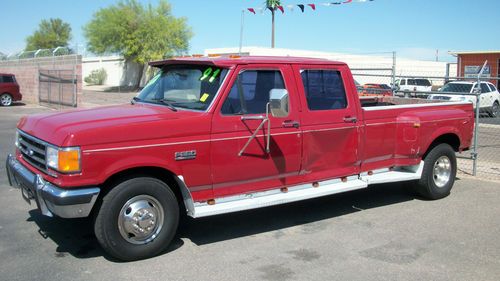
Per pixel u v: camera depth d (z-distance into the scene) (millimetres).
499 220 6516
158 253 5152
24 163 5488
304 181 6066
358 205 7230
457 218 6598
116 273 4711
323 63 6188
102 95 42594
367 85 19984
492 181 8891
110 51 55031
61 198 4547
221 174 5359
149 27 54062
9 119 19547
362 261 5078
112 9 54031
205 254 5230
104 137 4668
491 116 23594
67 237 5695
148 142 4879
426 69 37844
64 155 4539
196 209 5207
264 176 5699
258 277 4664
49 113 5676
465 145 7887
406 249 5434
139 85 60188
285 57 6105
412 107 7199
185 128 5086
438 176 7555
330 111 6164
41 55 28969
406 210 6977
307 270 4840
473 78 10562
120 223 4836
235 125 5395
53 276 4625
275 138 5684
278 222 6387
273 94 5066
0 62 36281
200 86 5570
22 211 6711
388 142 6879
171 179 5348
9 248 5336
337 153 6301
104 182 4812
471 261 5109
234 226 6199
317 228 6152
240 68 5504
